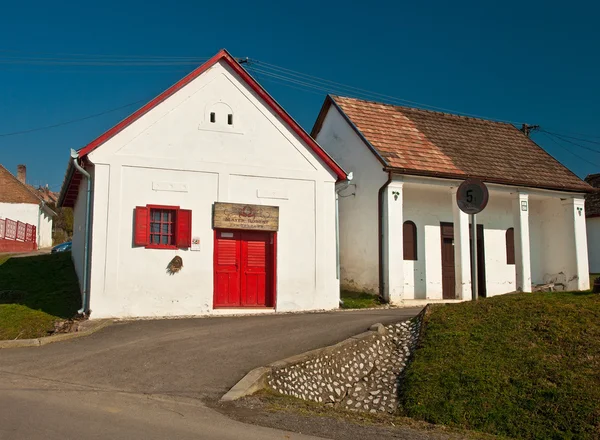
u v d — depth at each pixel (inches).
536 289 831.1
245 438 236.8
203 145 592.1
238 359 381.4
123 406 277.7
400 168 698.2
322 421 278.2
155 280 557.6
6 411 258.5
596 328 393.1
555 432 288.5
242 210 597.0
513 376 341.1
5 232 1536.7
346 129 802.2
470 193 482.3
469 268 752.3
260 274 611.8
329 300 629.6
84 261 561.9
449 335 409.1
